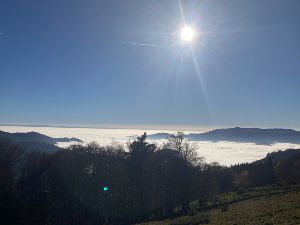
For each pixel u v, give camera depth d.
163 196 71.19
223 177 100.56
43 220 42.25
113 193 73.44
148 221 53.75
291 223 24.25
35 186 51.50
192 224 34.09
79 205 68.62
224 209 40.09
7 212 37.78
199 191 69.75
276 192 54.31
